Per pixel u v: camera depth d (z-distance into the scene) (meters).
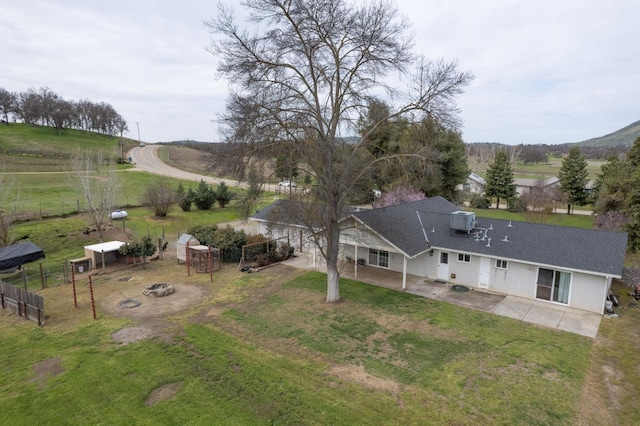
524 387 11.71
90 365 12.83
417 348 14.14
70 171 60.38
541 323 16.34
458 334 15.27
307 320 16.61
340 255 25.91
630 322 16.48
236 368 12.73
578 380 12.12
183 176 64.88
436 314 17.25
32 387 11.59
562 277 18.23
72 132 119.25
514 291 19.66
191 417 10.26
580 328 15.86
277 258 25.83
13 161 66.62
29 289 20.47
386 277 22.61
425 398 11.16
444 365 12.97
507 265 19.75
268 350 13.98
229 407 10.70
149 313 17.39
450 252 21.56
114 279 22.34
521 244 19.89
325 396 11.25
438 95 16.92
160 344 14.36
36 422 10.05
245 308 18.00
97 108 130.88
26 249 21.52
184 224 37.06
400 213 24.53
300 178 17.97
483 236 21.30
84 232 30.20
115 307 18.08
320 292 20.08
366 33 16.64
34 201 39.97
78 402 10.88
